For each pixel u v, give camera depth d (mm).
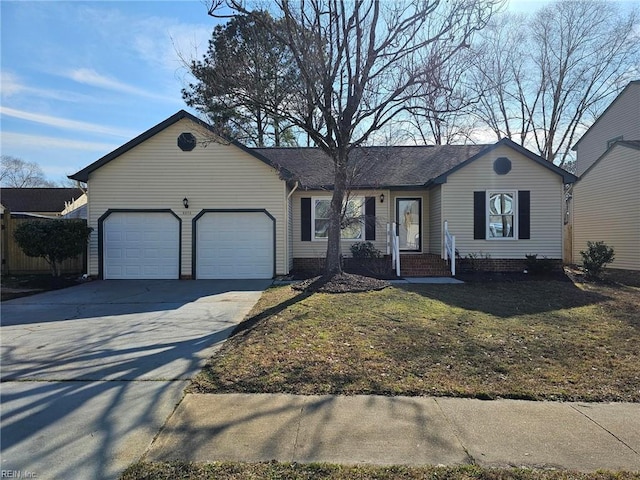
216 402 4027
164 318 7707
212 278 13586
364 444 3236
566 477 2805
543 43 27156
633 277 13734
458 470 2883
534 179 14312
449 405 3967
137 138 13406
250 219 13672
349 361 5078
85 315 8023
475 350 5543
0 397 4184
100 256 13461
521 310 8086
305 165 16578
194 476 2805
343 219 13312
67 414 3793
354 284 10383
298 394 4207
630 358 5293
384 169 16016
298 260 15352
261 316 7496
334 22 9828
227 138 12180
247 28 10211
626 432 3451
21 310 8523
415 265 13945
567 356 5355
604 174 17094
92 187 13531
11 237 14789
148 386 4445
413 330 6473
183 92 16938
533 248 14328
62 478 2816
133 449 3176
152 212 13594
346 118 10391
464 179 14367
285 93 9930
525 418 3705
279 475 2818
